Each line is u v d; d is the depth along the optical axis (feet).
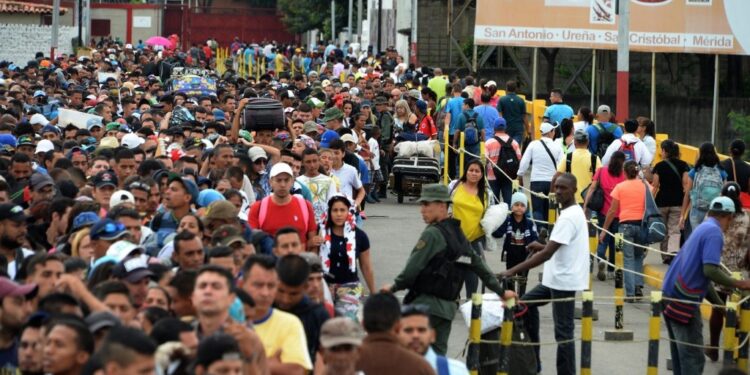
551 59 379.35
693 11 290.76
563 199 116.26
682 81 400.26
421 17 428.97
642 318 146.72
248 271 77.10
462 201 131.95
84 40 593.42
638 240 153.07
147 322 73.05
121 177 140.05
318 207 129.80
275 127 167.94
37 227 115.34
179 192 111.34
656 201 170.71
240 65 569.64
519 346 107.65
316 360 82.74
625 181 155.84
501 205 133.28
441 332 103.86
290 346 77.05
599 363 126.31
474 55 361.92
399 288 103.50
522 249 138.82
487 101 232.94
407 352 73.82
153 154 165.27
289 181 113.91
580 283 115.14
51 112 247.70
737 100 377.09
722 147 378.32
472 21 425.28
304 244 114.11
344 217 113.70
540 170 182.60
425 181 226.99
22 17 561.84
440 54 428.56
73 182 133.69
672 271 113.19
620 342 127.13
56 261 84.02
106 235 92.27
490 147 194.59
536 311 117.80
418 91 276.62
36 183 122.42
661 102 380.37
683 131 380.37
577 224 114.83
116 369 59.77
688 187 162.71
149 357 60.39
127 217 100.12
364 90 294.25
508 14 291.38
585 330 109.29
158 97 285.43
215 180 139.95
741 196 158.71
